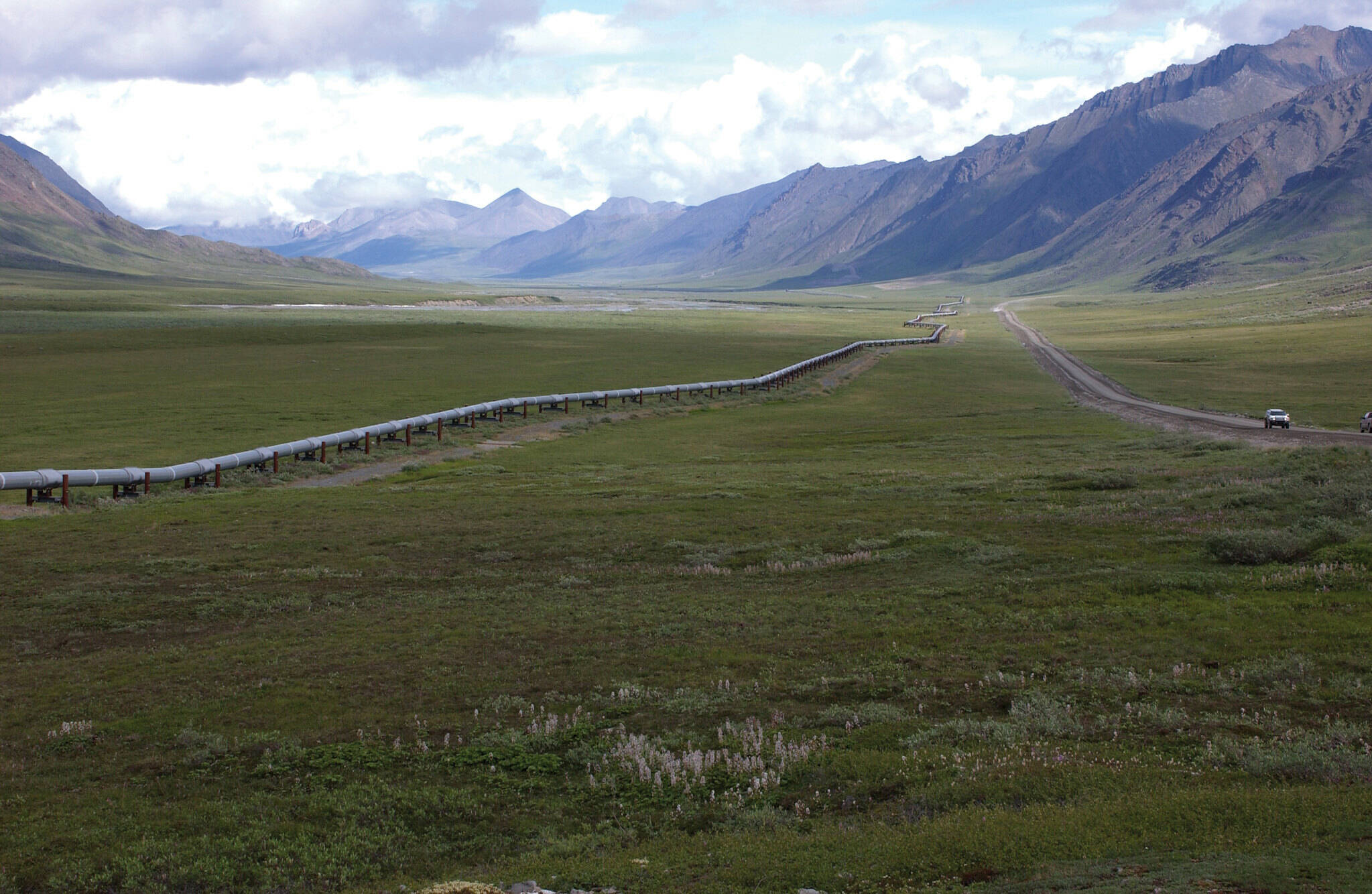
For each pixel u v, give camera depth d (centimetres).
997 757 1303
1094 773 1212
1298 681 1562
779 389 10756
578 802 1305
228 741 1572
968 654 1838
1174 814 1026
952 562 2695
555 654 2009
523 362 12888
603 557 3094
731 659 1903
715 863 1057
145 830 1252
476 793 1345
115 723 1675
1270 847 926
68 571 2977
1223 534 2533
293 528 3638
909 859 996
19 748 1586
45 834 1246
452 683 1839
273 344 14512
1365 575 2122
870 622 2128
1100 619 2006
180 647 2167
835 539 3158
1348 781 1144
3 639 2292
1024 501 3738
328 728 1619
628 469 5431
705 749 1454
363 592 2714
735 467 5428
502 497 4400
